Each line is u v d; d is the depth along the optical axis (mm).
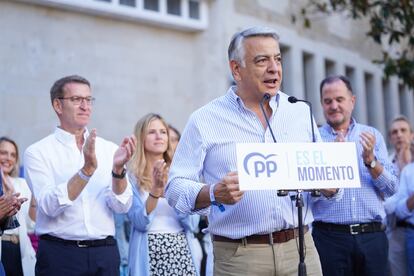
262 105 3965
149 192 5402
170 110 10562
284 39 12383
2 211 4516
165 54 10555
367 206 5324
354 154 3637
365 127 5590
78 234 4758
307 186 3525
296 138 4078
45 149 4895
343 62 14234
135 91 10109
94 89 9617
